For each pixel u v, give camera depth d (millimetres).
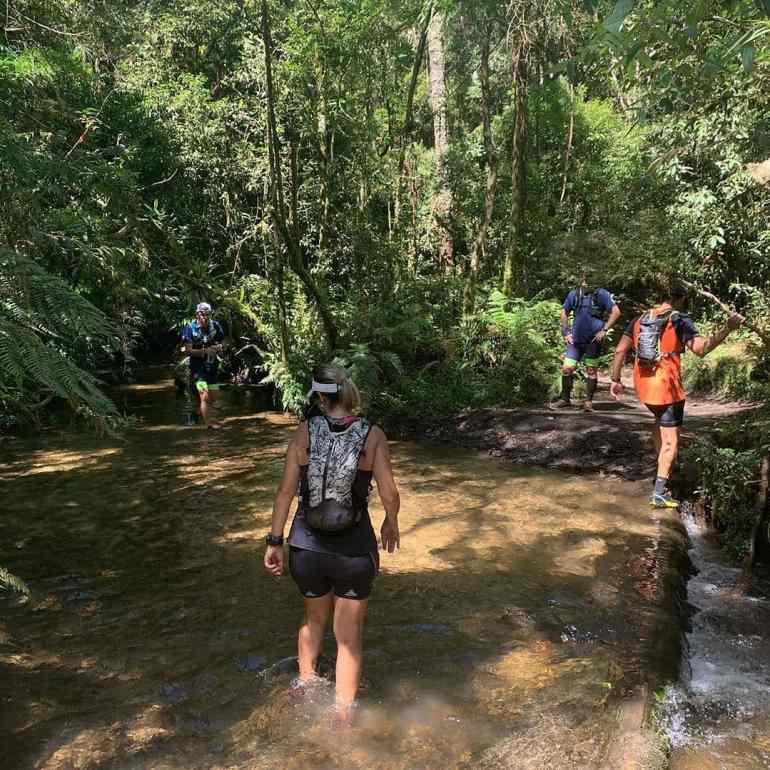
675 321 5949
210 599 4449
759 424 6074
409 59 14344
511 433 8695
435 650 3732
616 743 2855
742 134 6137
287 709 3170
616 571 4812
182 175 13039
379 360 10828
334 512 3197
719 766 2852
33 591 4586
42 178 4891
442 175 13992
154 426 10234
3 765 2783
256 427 10141
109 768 2775
